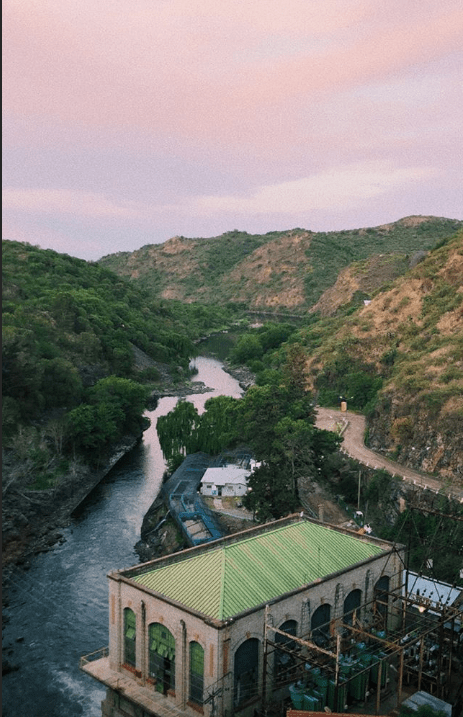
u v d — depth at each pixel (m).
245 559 46.34
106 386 142.00
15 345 123.88
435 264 157.12
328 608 47.12
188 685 41.16
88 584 74.75
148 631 43.78
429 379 104.94
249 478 85.50
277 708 41.38
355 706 42.47
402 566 53.34
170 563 48.72
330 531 53.19
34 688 56.22
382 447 102.62
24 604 70.00
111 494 106.25
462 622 49.19
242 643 40.72
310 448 87.62
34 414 124.00
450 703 43.50
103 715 45.72
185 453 116.31
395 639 47.62
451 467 86.94
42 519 94.00
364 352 148.00
